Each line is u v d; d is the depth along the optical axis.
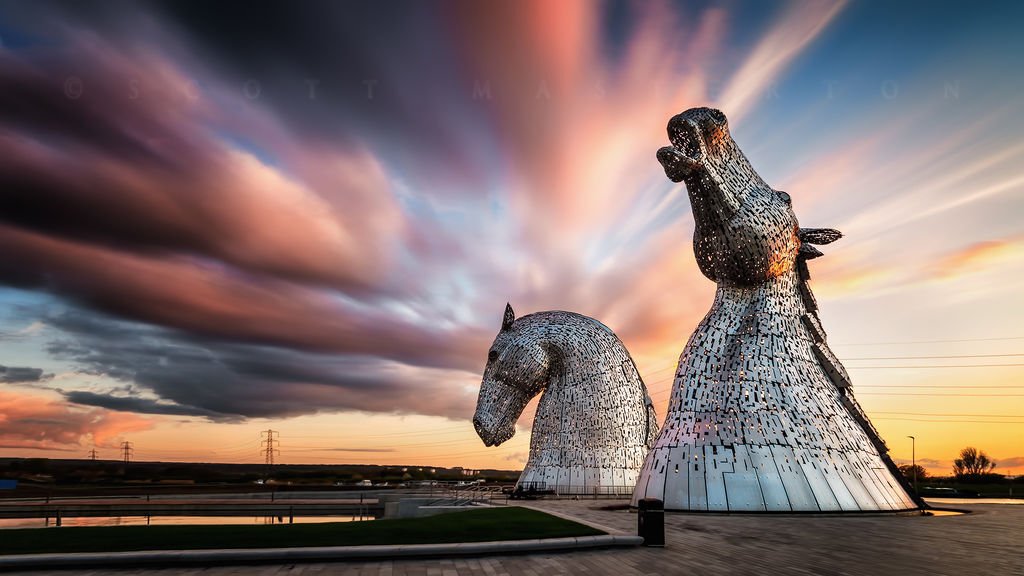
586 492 31.83
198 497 42.28
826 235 23.25
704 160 21.39
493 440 34.84
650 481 21.44
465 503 29.91
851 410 22.16
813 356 22.50
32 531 15.00
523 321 36.19
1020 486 62.72
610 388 33.59
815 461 20.00
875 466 20.84
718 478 20.06
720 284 23.48
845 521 17.94
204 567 11.05
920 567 10.49
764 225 21.66
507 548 12.30
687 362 22.83
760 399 21.03
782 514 19.20
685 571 10.32
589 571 10.41
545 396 34.72
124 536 13.84
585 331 34.81
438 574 10.21
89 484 62.94
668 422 22.41
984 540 13.88
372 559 11.74
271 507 35.78
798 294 23.42
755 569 10.43
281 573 10.34
